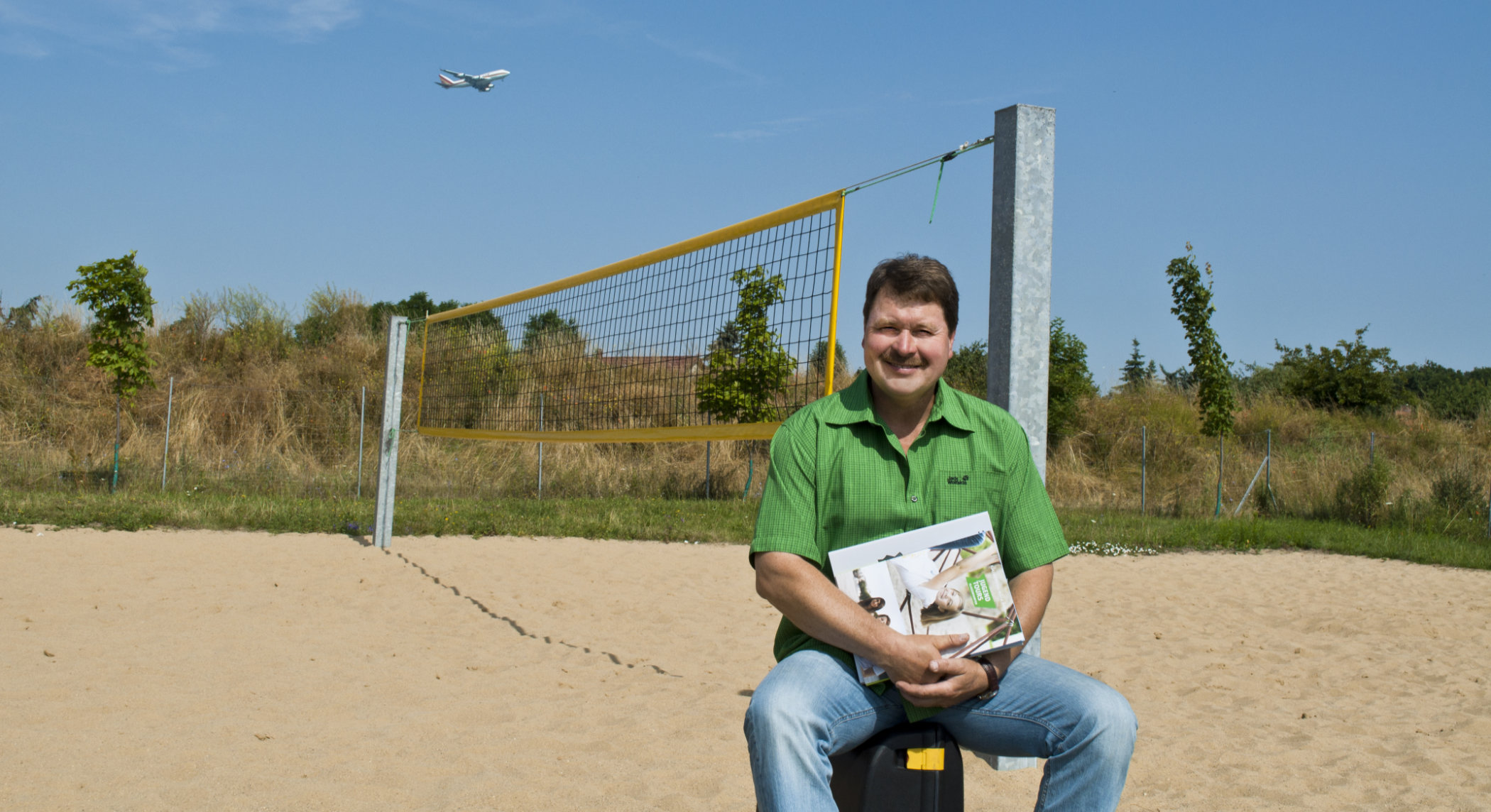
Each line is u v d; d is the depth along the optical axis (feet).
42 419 48.65
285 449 50.47
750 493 52.31
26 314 57.31
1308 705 16.42
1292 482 52.70
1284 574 32.42
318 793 10.57
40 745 11.75
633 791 10.96
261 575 24.52
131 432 49.21
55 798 10.14
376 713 13.78
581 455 52.70
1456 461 55.16
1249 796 11.79
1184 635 22.12
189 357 60.59
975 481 7.35
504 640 19.03
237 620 19.47
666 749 12.52
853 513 7.27
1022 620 7.10
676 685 16.03
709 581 27.17
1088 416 63.57
